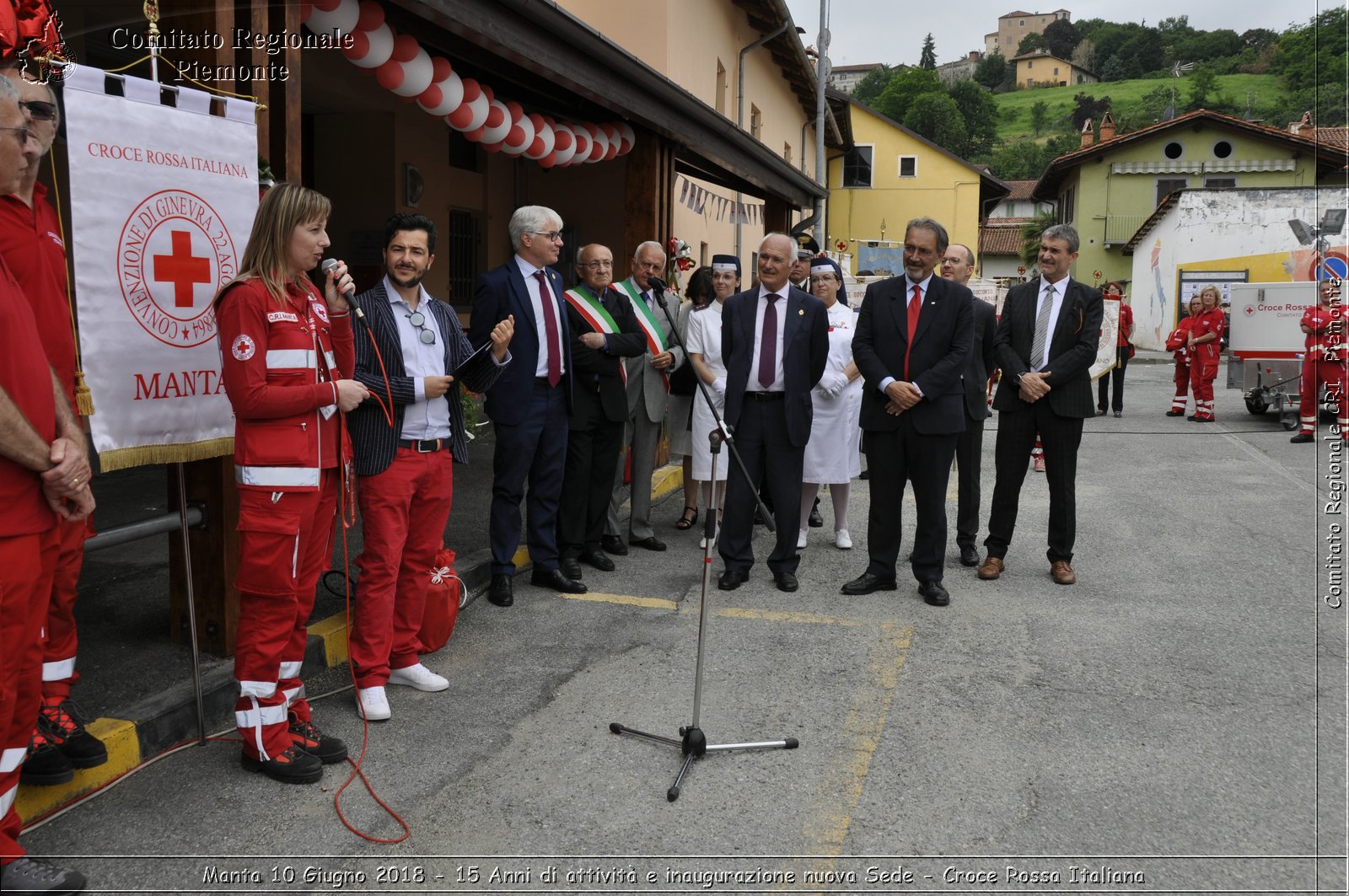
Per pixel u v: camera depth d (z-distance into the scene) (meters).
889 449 5.69
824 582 6.07
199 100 3.62
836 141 30.89
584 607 5.47
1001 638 5.05
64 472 2.62
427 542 4.29
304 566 3.50
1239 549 6.98
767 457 5.83
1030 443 6.08
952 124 84.81
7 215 2.93
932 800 3.40
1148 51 136.25
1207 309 14.55
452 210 11.53
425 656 4.71
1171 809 3.34
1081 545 7.13
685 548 6.84
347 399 3.42
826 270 6.70
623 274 12.09
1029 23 172.12
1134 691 4.36
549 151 7.77
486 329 5.27
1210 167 36.75
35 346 2.65
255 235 3.31
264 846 3.05
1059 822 3.26
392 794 3.40
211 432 3.75
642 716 4.07
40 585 2.72
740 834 3.18
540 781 3.51
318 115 10.48
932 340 5.51
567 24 6.15
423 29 6.13
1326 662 4.72
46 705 3.20
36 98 2.92
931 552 5.66
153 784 3.41
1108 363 15.14
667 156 9.05
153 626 4.54
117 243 3.35
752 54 18.69
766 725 4.00
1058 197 45.03
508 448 5.37
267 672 3.43
